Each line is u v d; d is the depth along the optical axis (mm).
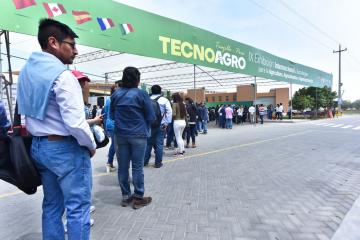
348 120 28109
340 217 3447
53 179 2232
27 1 7688
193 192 4531
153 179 5371
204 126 14828
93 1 9469
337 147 9133
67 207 2139
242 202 4027
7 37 7305
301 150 8594
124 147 3828
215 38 15688
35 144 2113
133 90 3771
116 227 3258
